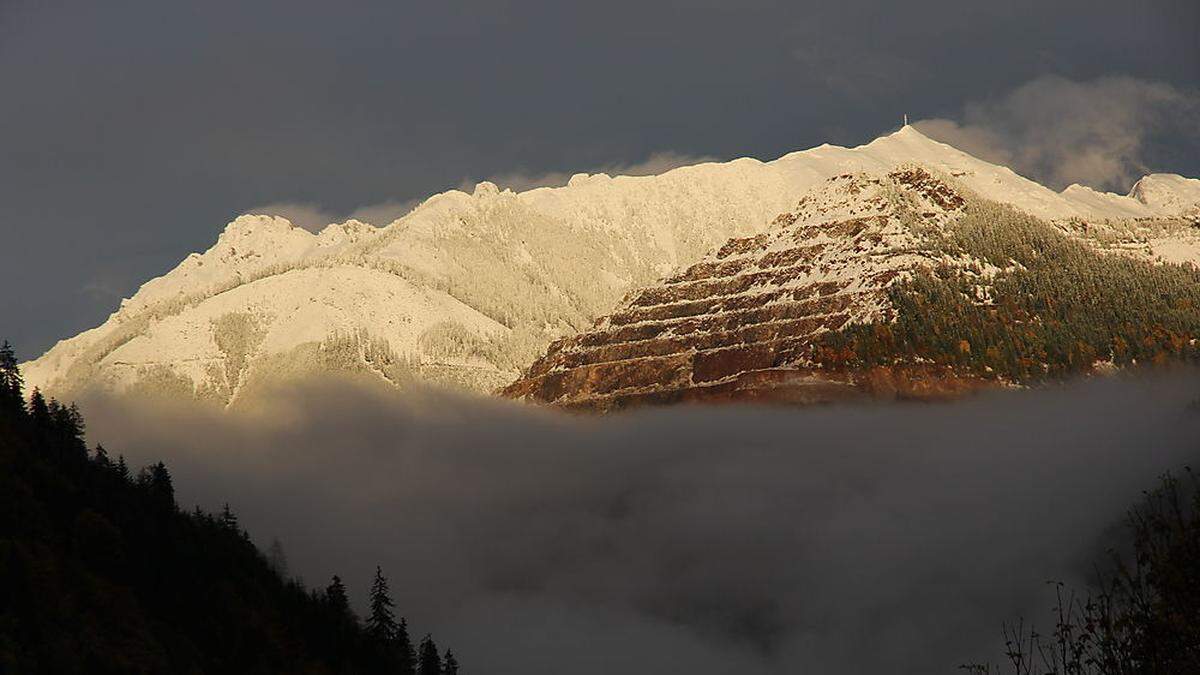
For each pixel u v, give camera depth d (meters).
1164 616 59.47
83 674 163.62
